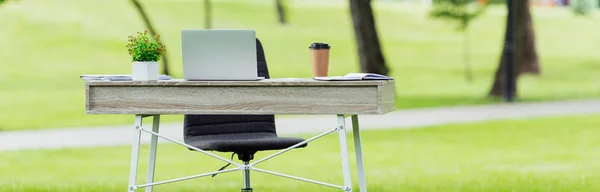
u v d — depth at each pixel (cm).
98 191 788
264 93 484
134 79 500
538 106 1908
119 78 502
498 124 1479
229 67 489
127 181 884
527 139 1254
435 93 2559
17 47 3122
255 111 484
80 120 1861
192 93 490
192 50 489
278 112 482
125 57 3109
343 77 481
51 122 1855
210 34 487
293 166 992
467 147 1166
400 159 1045
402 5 4094
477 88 2781
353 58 3250
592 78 3012
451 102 2103
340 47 3384
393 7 4025
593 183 803
